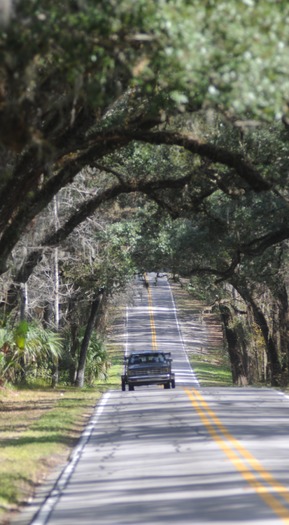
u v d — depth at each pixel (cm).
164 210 7056
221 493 2730
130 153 6216
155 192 6425
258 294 11575
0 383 7888
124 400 7288
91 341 11969
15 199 4562
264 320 11438
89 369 11819
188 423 5025
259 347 14362
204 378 15500
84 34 2739
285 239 7994
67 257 9125
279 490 2748
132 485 2972
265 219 7381
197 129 4584
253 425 4856
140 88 3881
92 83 2994
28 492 3025
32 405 6962
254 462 3394
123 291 10606
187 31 2625
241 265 9512
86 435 4666
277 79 2738
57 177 4894
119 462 3559
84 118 4156
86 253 9462
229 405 6312
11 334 7800
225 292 12694
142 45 2850
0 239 4906
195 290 12644
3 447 4094
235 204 7200
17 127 2953
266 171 5650
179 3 2647
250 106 2833
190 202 6300
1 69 2864
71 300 10819
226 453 3666
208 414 5550
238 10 2675
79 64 2867
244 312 12912
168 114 4172
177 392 8169
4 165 4088
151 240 9056
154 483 2986
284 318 10900
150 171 6400
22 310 7881
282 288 10681
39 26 2691
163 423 5084
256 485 2841
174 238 8600
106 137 4381
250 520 2292
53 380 9494
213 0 2669
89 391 9156
